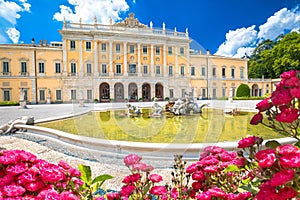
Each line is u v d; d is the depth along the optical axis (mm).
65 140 4738
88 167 1555
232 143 3451
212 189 1265
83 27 26859
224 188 1445
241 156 1331
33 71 29031
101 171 2971
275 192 962
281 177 894
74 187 1395
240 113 10977
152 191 1444
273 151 1044
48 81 29609
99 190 2201
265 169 1089
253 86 38875
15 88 28453
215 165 1488
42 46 29703
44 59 29422
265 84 39500
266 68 41969
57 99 29859
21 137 5645
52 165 1345
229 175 1517
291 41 35406
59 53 29656
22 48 28578
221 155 1566
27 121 6887
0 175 1173
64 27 27656
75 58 27156
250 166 1260
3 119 9961
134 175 1523
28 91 28922
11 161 1174
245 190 1412
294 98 1071
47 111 14336
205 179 1459
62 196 1099
